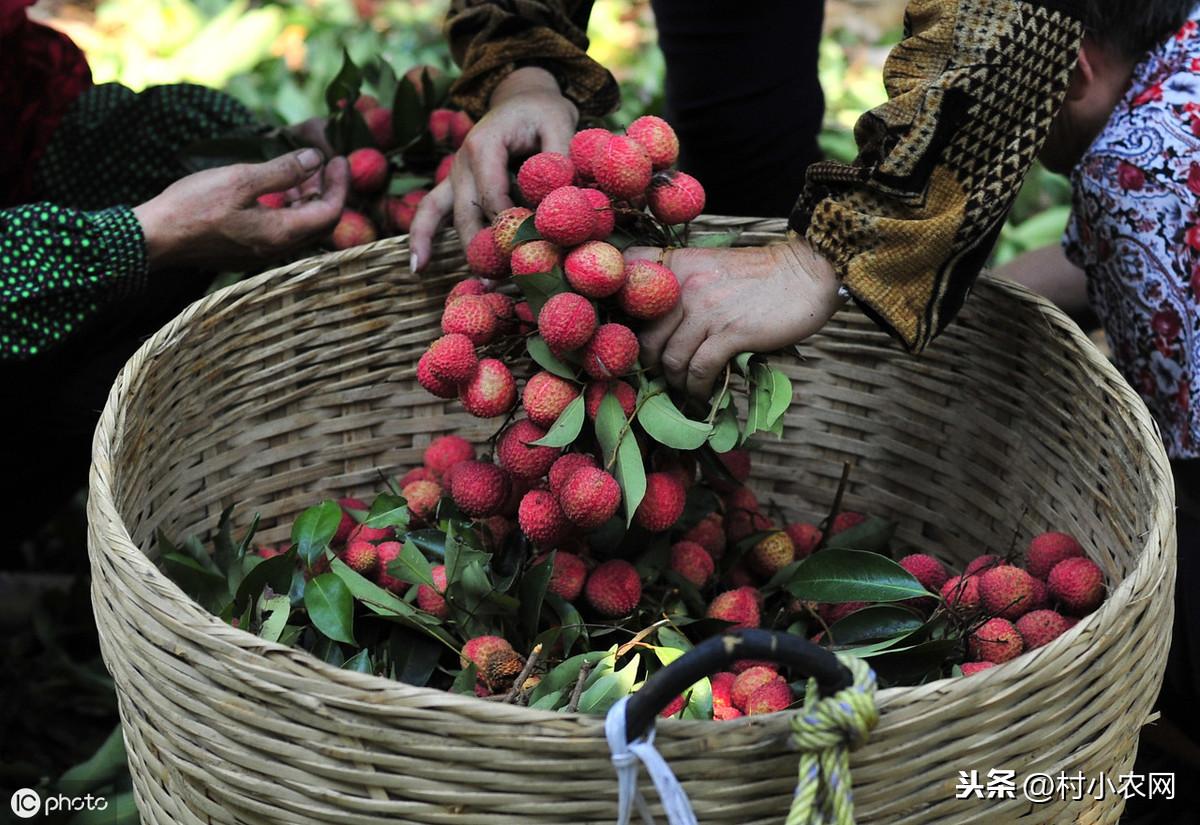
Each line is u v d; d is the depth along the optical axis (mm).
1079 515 1472
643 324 1318
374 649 1426
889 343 1684
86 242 1532
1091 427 1436
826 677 935
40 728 1959
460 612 1386
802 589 1395
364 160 1797
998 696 1002
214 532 1597
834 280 1290
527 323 1392
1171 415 1625
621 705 939
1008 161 1238
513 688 1208
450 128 1918
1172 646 1528
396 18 3730
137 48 3482
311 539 1428
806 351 1740
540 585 1330
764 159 2195
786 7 2072
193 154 1865
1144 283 1563
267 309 1570
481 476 1384
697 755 964
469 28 1788
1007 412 1592
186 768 1097
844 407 1745
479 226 1583
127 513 1353
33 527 2045
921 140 1220
